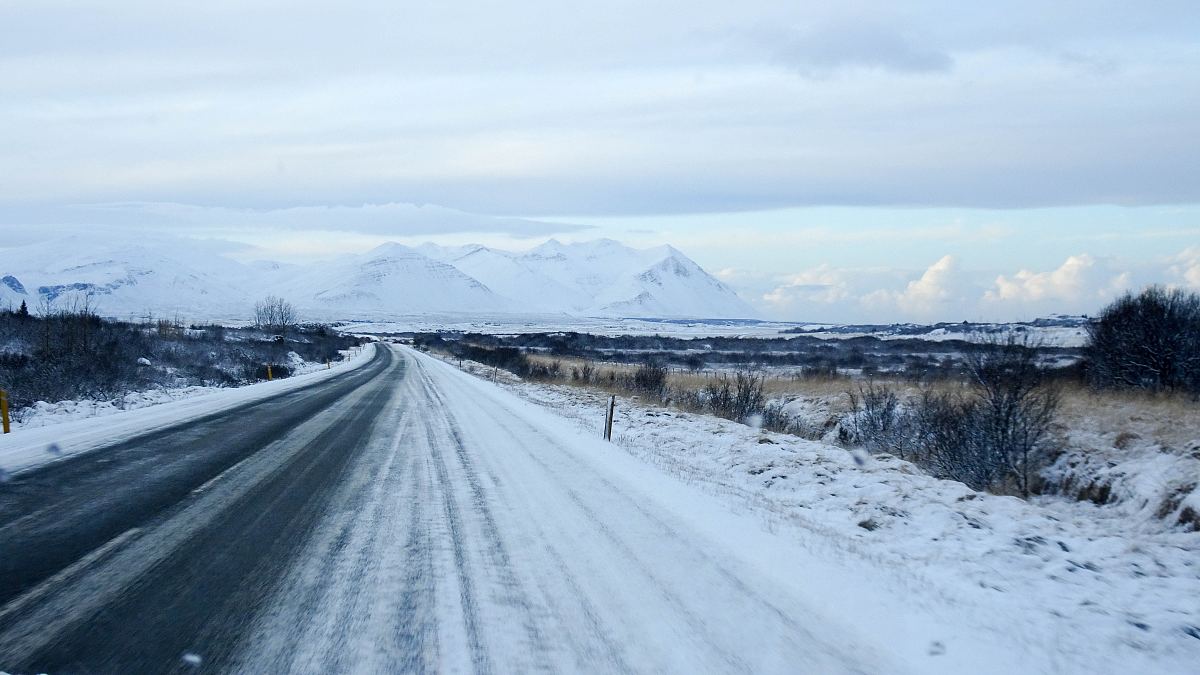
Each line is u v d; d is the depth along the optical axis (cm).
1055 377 2408
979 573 698
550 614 519
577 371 4369
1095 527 1078
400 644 457
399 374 3972
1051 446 1611
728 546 724
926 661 473
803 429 2362
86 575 564
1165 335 2159
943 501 1029
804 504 1048
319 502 856
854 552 738
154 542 664
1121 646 521
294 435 1450
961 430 1591
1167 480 1280
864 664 463
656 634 493
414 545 682
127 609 496
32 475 952
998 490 1459
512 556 657
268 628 473
